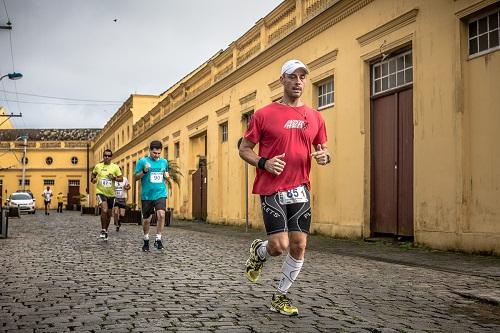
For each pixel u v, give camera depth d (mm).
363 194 11352
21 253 9164
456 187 8695
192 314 4336
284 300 4391
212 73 22016
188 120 25578
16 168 64125
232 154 19453
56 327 3895
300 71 4211
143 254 9070
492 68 8164
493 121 8109
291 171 4160
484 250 8094
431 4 9398
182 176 26609
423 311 4617
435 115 9242
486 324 4199
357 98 11648
